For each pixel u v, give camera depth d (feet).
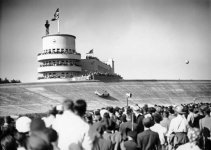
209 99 357.41
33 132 19.88
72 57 390.42
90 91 331.36
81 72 410.11
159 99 337.72
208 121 43.47
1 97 290.56
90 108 279.08
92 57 420.36
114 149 36.86
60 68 383.04
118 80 370.32
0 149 27.55
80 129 25.30
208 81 403.34
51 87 331.57
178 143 38.32
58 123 26.25
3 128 32.81
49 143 17.70
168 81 388.98
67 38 394.73
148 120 35.60
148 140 35.06
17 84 324.60
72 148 22.57
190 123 41.45
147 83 376.27
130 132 36.01
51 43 393.50
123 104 307.78
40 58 392.06
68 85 339.36
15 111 255.50
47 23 375.66
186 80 398.21
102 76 362.74
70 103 26.71
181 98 349.20
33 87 325.42
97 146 32.27
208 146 36.86
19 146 28.32
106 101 309.01
